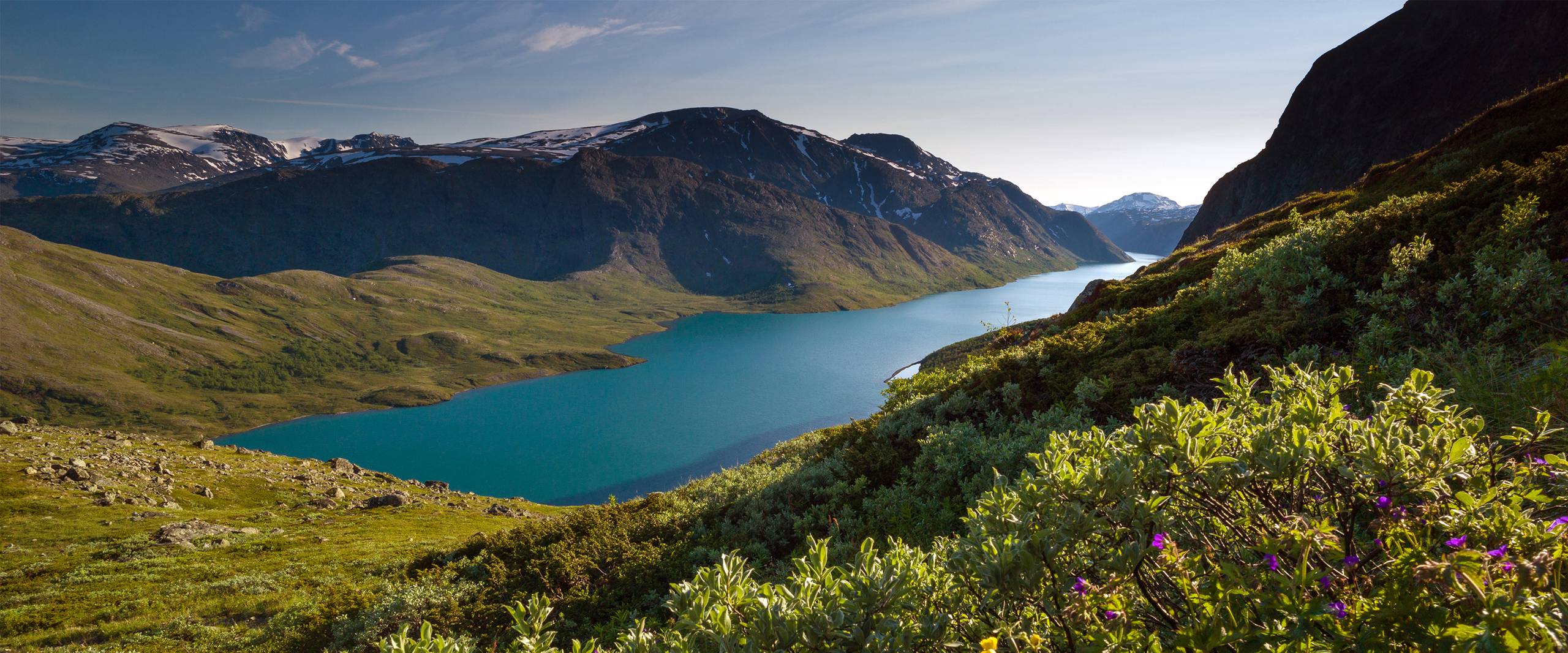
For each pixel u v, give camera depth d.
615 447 178.88
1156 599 2.06
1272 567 1.81
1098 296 24.95
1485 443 2.37
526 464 168.62
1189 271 22.25
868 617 2.24
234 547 34.19
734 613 2.36
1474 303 6.55
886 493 9.75
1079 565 2.07
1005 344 24.58
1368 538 2.24
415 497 56.59
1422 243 8.71
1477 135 28.70
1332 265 10.98
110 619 22.94
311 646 14.55
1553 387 3.62
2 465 48.31
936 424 11.36
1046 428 9.38
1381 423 2.06
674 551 11.38
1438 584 1.48
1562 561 1.53
